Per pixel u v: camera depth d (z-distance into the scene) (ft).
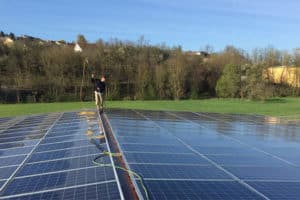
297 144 34.86
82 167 23.82
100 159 25.49
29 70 169.48
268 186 20.44
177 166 23.75
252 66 174.81
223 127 46.52
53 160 26.73
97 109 65.41
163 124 46.26
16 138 38.60
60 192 19.62
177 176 21.38
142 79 176.14
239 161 26.40
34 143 34.58
